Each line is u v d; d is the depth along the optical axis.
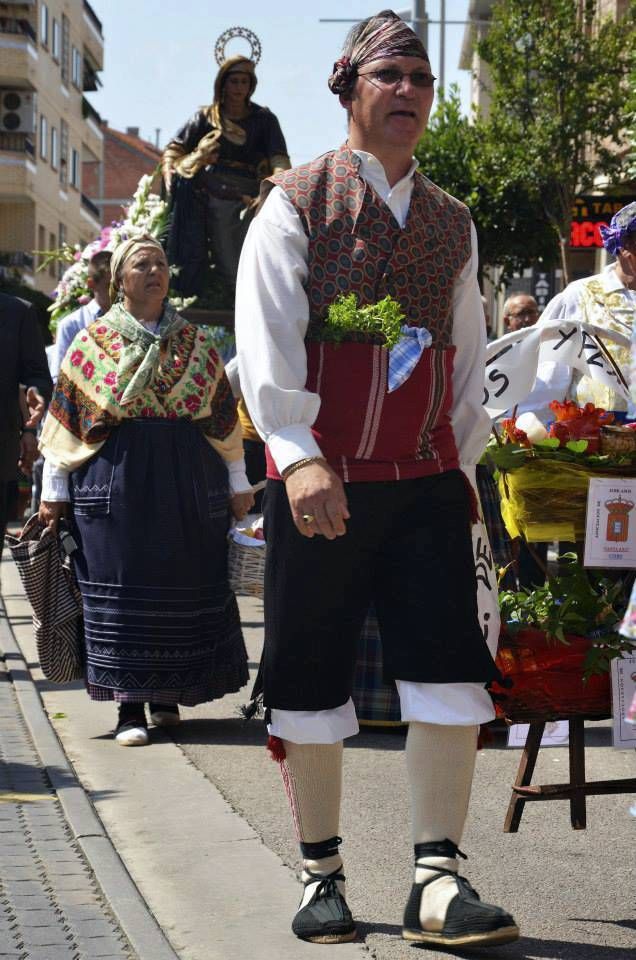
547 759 6.04
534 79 24.16
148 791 5.48
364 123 3.72
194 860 4.59
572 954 3.71
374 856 4.62
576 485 4.21
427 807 3.73
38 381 8.14
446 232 3.79
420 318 3.73
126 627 6.24
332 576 3.68
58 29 62.62
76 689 7.61
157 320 6.41
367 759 6.00
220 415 6.41
